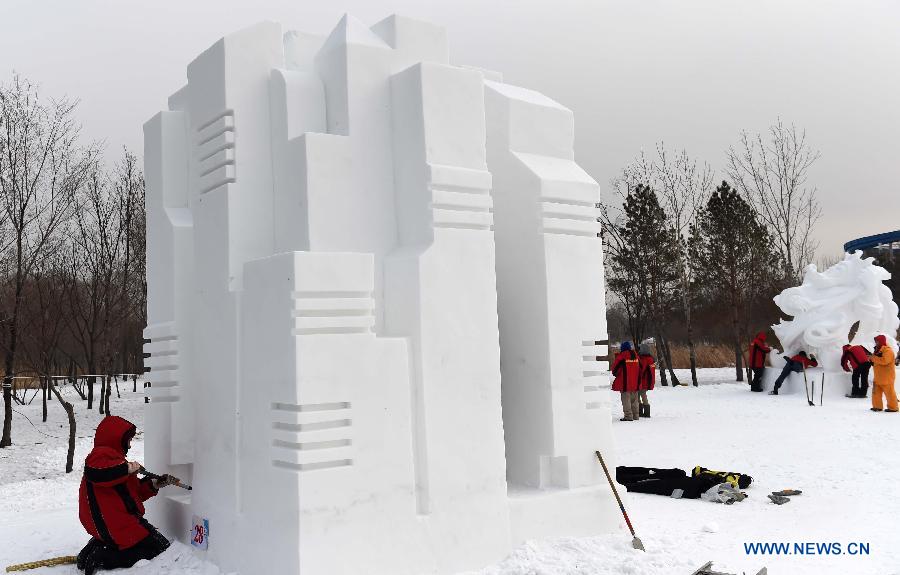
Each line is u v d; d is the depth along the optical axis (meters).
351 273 5.46
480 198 6.16
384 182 6.20
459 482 5.81
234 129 6.20
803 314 19.03
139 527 6.30
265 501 5.38
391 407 5.50
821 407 16.09
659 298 26.27
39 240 18.67
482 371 6.05
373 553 5.29
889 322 18.59
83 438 16.83
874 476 9.62
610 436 7.07
